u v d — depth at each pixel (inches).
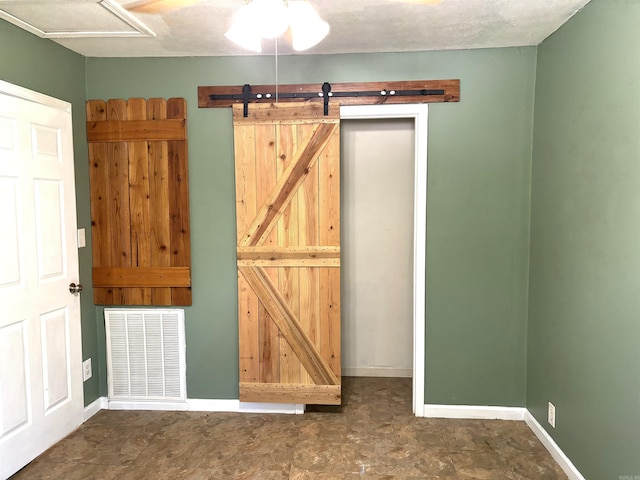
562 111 91.3
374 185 135.7
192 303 116.6
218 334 117.0
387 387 132.7
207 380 118.2
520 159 107.9
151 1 79.6
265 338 113.3
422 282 112.3
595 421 78.0
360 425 109.9
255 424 110.7
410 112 109.3
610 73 73.5
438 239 111.1
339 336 112.4
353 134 134.7
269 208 110.8
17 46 90.4
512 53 105.8
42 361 96.8
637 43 66.2
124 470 91.4
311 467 92.3
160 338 117.6
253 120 109.6
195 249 115.6
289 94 109.8
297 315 112.7
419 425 109.8
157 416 115.1
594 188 78.6
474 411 113.3
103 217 115.0
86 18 87.0
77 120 109.8
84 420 111.7
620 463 70.6
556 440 93.8
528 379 109.8
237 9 83.3
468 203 109.8
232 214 114.3
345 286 138.8
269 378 114.0
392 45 104.1
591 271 79.5
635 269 66.8
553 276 95.3
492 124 107.8
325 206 110.0
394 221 136.1
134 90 112.7
